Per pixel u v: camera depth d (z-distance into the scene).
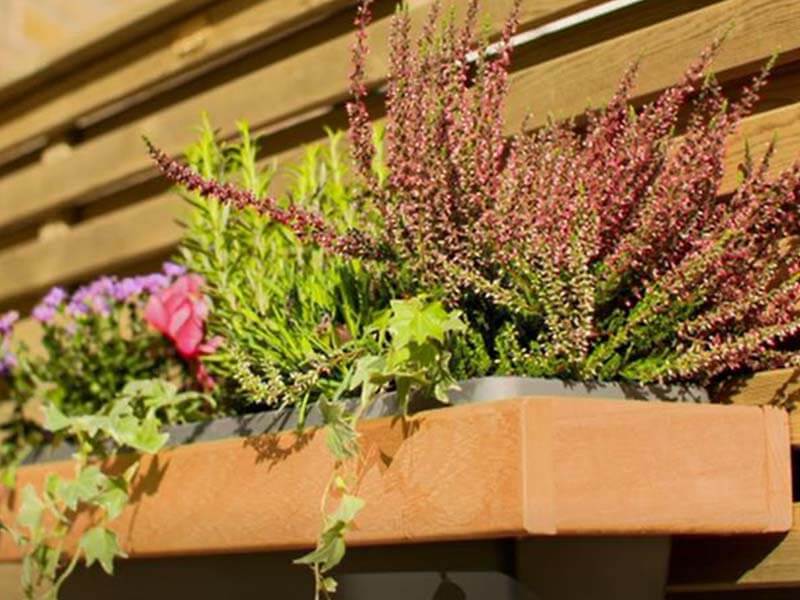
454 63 1.39
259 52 2.13
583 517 1.19
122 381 1.96
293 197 1.68
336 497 1.34
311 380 1.41
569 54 1.68
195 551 1.50
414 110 1.38
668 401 1.37
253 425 1.50
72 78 2.46
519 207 1.36
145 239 2.28
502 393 1.27
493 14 1.74
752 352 1.38
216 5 2.18
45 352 2.49
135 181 2.38
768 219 1.34
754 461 1.33
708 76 1.40
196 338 1.77
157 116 2.29
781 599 1.53
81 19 3.12
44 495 1.68
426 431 1.25
